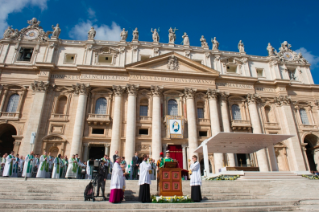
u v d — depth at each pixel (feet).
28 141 92.07
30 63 107.65
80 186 47.06
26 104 100.68
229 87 115.03
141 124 102.63
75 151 92.53
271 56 126.62
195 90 109.40
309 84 124.47
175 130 101.09
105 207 31.48
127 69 106.73
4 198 40.83
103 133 102.32
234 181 55.42
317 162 115.44
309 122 119.24
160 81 108.78
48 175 65.21
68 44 113.29
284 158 108.06
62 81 104.99
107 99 105.81
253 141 77.10
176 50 119.24
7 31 112.98
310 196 45.98
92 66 105.81
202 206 34.47
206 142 74.69
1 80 102.63
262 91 119.03
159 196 37.76
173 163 40.78
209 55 120.67
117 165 36.09
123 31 118.73
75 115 100.07
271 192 51.39
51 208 30.76
